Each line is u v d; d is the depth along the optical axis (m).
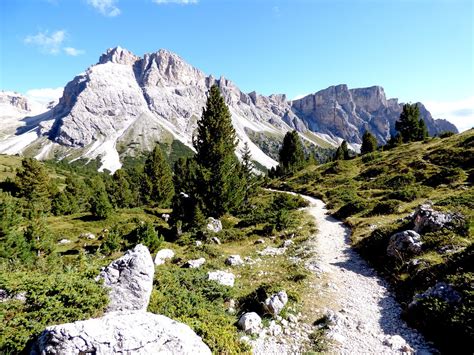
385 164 54.19
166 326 7.89
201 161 37.25
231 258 20.59
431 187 32.78
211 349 9.23
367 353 9.65
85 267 12.34
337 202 38.56
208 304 13.08
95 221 42.56
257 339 10.65
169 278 15.20
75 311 9.11
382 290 14.66
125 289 10.72
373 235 21.02
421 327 10.62
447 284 11.52
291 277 16.48
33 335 8.09
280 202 39.78
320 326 11.47
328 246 22.34
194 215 29.62
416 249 16.47
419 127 78.25
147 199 60.09
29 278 10.34
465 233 16.80
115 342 7.02
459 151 43.50
